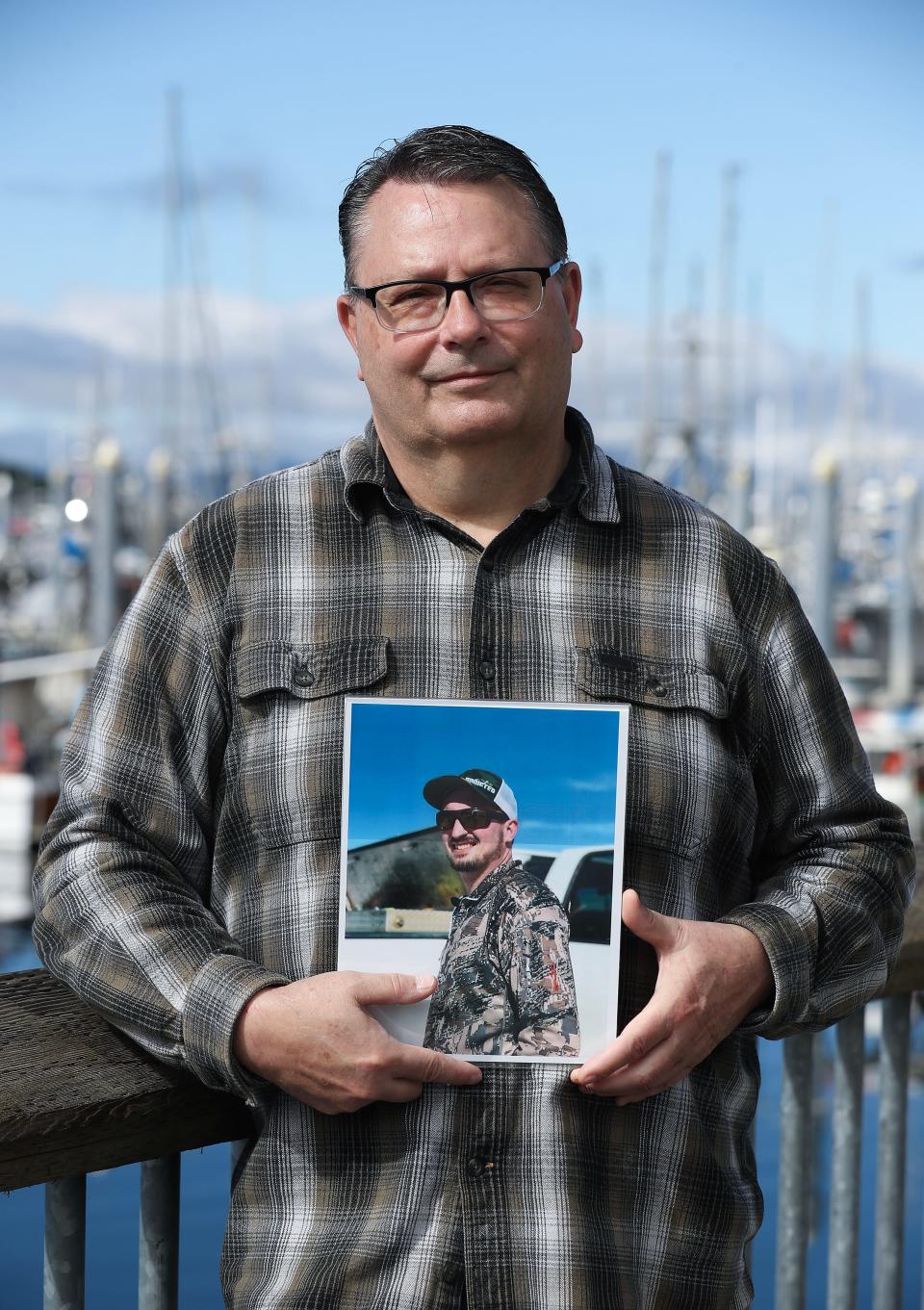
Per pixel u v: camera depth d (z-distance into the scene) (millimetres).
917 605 27203
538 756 1507
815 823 1684
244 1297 1506
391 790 1504
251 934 1562
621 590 1621
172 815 1585
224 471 32906
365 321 1608
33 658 22719
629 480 1688
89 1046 1546
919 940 2053
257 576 1607
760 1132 7559
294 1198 1515
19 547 36500
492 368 1556
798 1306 2072
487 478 1604
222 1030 1444
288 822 1547
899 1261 2193
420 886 1496
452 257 1550
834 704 1700
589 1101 1504
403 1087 1455
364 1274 1468
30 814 15703
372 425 1695
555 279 1615
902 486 24828
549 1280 1465
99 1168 1491
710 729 1608
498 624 1583
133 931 1496
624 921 1493
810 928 1575
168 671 1596
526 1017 1481
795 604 1707
